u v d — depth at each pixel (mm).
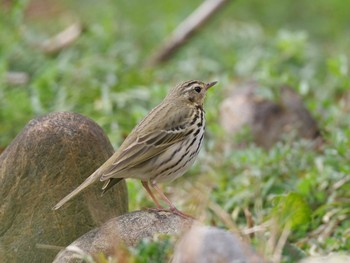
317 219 13688
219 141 16297
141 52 22031
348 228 13242
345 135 15102
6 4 20953
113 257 10547
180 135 12102
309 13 25219
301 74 20078
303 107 16984
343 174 14367
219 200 14359
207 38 22141
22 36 20875
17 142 11852
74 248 10781
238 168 15266
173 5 25125
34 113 17297
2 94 17922
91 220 11797
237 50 21625
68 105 17578
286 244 10945
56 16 24734
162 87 17719
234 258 9430
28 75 19750
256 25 23703
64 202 11180
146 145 11867
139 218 11227
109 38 21234
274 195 13789
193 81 12766
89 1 25484
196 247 9531
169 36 22141
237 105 16984
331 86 19375
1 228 11758
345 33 24234
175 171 12234
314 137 16672
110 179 11758
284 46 20594
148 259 10250
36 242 11680
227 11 25062
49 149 11727
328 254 12203
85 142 11852
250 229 12398
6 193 11758
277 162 14844
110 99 17688
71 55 20141
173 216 11352
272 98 16859
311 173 14430
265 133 16625
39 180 11711
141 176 12016
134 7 25250
